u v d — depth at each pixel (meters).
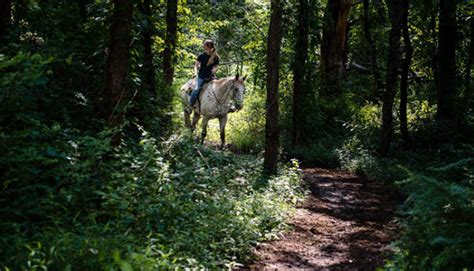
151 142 7.07
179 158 8.75
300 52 15.24
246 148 15.60
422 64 18.39
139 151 8.04
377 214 9.12
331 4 18.77
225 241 6.25
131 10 6.92
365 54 23.61
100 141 6.08
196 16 20.05
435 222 4.88
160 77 13.27
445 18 15.05
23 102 6.04
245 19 20.11
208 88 13.54
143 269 4.43
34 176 5.54
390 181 11.64
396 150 14.01
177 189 7.12
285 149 15.20
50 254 4.19
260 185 9.13
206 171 8.44
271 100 10.32
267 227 7.57
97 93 8.57
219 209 6.99
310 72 15.66
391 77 13.45
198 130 16.83
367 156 13.34
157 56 13.98
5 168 5.48
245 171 10.18
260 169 10.42
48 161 5.38
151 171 6.69
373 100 18.59
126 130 9.19
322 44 19.03
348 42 22.17
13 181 5.44
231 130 17.56
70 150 6.10
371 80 21.67
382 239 7.54
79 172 6.22
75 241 4.61
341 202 9.98
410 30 18.70
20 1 9.13
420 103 17.14
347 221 8.59
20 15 9.14
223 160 10.80
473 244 4.27
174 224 6.15
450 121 14.66
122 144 7.64
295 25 15.02
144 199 6.31
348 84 19.83
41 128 6.23
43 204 5.40
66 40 9.34
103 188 6.00
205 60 13.81
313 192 10.71
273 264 6.27
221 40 23.02
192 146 9.38
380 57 21.44
